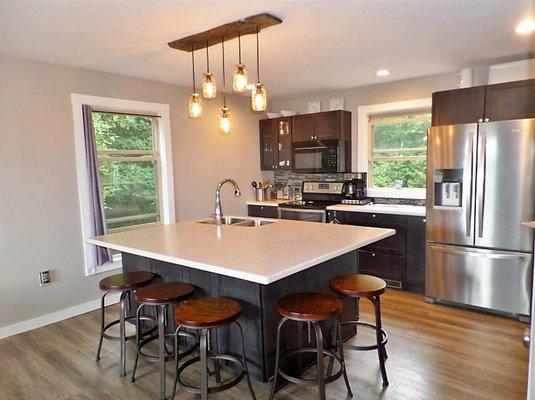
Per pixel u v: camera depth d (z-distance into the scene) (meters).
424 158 4.51
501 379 2.38
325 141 4.93
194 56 3.30
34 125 3.36
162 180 4.46
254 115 5.57
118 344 3.04
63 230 3.58
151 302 2.27
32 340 3.14
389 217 4.11
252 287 2.33
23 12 2.30
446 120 3.71
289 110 5.60
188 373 2.58
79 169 3.65
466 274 3.46
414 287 4.00
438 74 4.17
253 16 2.45
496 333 3.02
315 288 2.63
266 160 5.64
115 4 2.23
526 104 3.30
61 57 3.28
